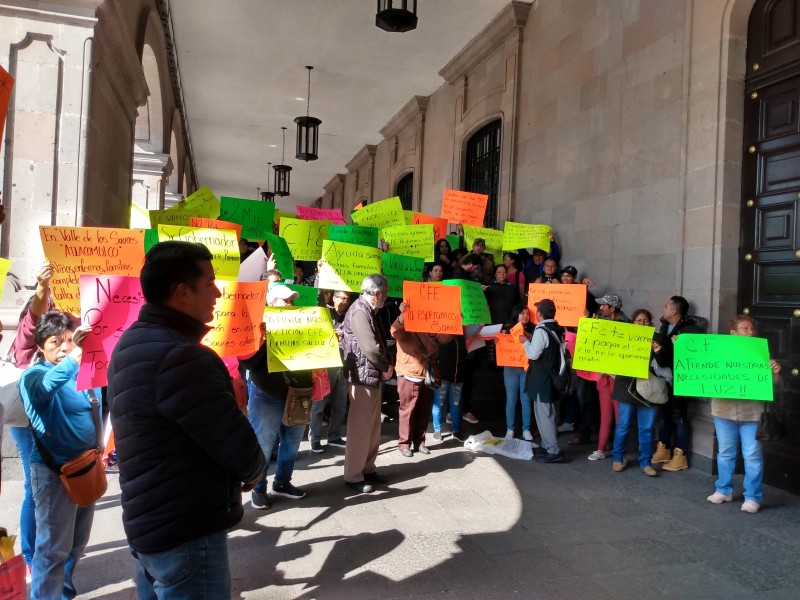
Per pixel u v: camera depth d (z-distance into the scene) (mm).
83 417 2457
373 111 13742
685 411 5121
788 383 4668
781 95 4832
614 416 5461
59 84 4594
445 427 6680
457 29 9555
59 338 2508
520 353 5652
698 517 3996
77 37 4617
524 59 8727
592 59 7055
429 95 12617
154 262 1722
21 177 4531
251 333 3012
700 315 5254
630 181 6309
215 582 1688
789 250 4711
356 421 4332
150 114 9852
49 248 2975
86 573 3014
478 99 10062
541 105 8188
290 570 3096
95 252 3049
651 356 4895
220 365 1720
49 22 4566
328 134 15641
